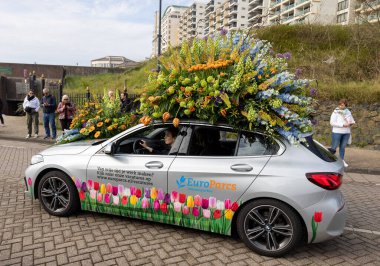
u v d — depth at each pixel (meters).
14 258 3.47
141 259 3.53
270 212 3.62
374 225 4.82
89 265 3.38
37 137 12.57
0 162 8.32
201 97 3.92
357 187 7.19
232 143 3.91
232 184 3.70
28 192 4.79
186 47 4.28
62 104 11.48
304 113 3.95
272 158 3.68
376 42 17.19
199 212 3.86
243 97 3.84
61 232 4.12
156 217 4.08
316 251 3.88
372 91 11.95
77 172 4.41
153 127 4.29
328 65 16.25
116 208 4.27
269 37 19.25
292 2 76.25
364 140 11.93
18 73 34.84
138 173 4.09
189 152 4.01
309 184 3.48
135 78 28.91
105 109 5.21
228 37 4.46
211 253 3.71
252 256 3.68
